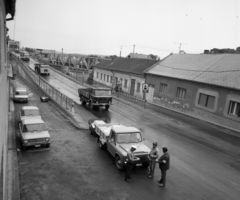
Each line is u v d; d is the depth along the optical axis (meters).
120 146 10.77
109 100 24.42
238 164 12.38
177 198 8.59
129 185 9.30
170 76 28.12
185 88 26.08
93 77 52.31
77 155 12.09
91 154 12.34
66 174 9.92
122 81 39.56
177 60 32.53
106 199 8.24
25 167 10.34
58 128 16.78
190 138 16.66
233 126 20.34
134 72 35.34
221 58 26.80
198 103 24.34
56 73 60.59
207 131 19.12
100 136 13.40
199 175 10.66
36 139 12.29
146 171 10.63
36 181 9.17
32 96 29.61
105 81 46.22
